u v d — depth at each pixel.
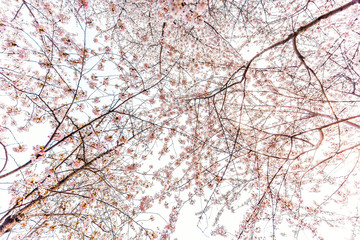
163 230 4.07
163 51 5.16
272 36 5.06
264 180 4.61
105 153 4.12
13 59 4.05
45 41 4.25
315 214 4.50
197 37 4.86
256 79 4.48
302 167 4.96
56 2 4.75
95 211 4.71
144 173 4.57
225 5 4.34
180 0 2.68
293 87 4.93
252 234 4.11
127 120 4.35
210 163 4.66
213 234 4.20
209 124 4.83
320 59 4.87
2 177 3.35
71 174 3.96
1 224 3.37
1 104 4.10
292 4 4.58
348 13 4.08
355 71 4.34
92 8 5.20
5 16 3.85
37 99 4.13
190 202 4.28
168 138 4.79
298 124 5.11
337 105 5.14
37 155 3.53
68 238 4.46
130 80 4.58
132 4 4.90
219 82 5.14
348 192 5.01
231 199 4.34
